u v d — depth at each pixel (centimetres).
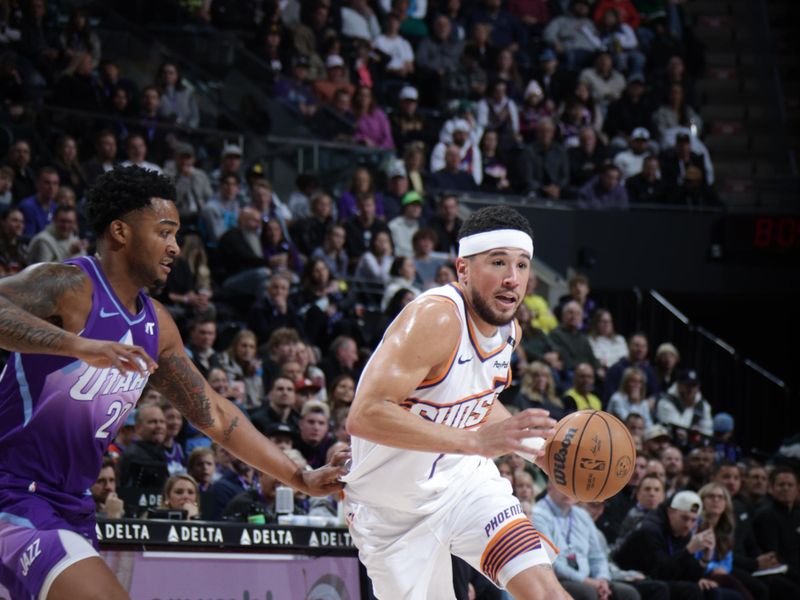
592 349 1659
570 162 2089
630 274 2031
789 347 2223
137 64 1703
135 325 490
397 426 493
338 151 1747
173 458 1018
